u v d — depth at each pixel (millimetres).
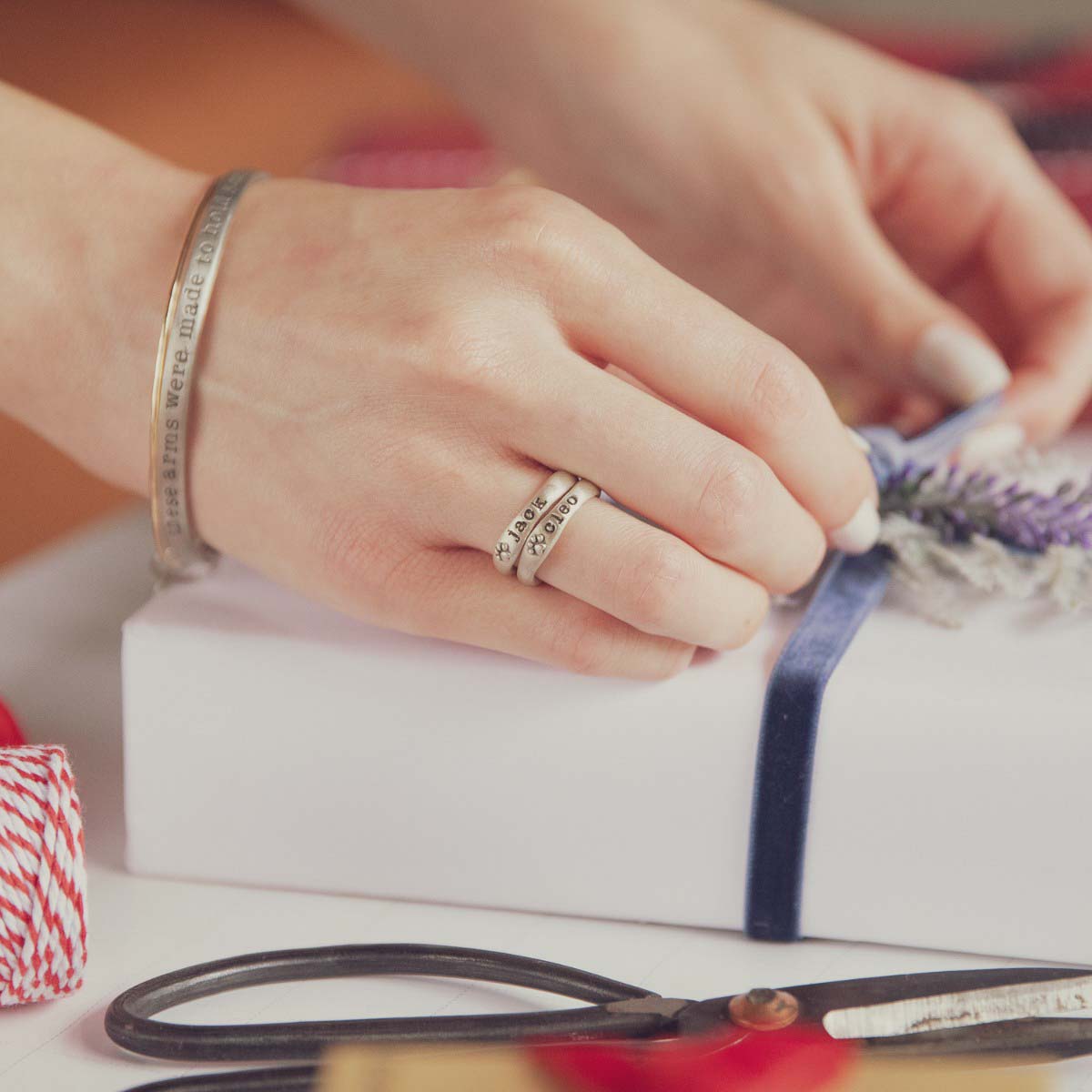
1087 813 523
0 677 619
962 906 533
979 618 555
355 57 1763
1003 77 1008
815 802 532
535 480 537
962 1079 491
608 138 735
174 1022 515
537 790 542
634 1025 498
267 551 560
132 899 552
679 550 527
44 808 510
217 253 560
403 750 544
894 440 599
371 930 544
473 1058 493
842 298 689
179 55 1761
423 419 540
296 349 550
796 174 702
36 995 516
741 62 720
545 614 536
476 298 541
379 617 549
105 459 581
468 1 752
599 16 730
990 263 726
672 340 541
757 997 500
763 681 532
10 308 574
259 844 555
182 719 551
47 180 580
